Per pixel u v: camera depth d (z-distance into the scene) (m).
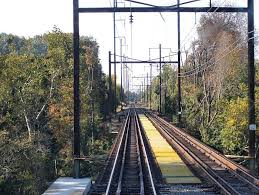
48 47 59.03
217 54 55.66
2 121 38.06
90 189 15.66
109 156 23.09
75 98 18.25
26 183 30.89
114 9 19.03
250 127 20.03
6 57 41.91
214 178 16.45
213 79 54.31
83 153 43.97
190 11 19.75
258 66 54.53
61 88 46.47
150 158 24.22
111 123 63.03
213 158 22.95
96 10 18.69
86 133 50.16
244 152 39.69
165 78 99.88
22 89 41.25
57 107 46.09
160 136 39.91
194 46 64.00
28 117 41.56
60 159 41.09
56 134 45.34
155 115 86.19
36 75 43.66
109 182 15.62
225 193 14.08
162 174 18.61
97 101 74.69
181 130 42.22
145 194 14.57
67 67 48.78
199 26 58.78
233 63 54.22
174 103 86.44
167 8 19.58
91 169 26.12
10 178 30.86
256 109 39.22
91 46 84.31
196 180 17.12
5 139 32.28
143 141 33.47
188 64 73.75
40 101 44.69
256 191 14.54
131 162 22.66
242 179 16.55
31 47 59.19
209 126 47.81
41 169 33.72
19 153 32.59
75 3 18.38
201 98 58.81
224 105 47.16
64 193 14.13
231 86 52.62
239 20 56.06
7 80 39.88
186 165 21.38
